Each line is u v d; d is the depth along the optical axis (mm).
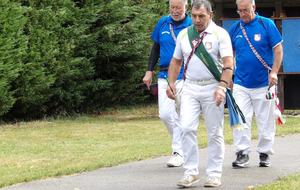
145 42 18094
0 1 14477
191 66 7820
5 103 14812
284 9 16797
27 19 15359
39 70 15406
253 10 9117
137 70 18875
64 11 16000
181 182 7879
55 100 16969
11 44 14484
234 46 9273
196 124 7895
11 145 12156
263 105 9172
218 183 7906
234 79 9258
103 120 16844
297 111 16781
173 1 9219
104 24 17422
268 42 9062
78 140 12875
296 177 8172
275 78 8961
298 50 16281
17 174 8961
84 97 17297
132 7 17828
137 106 20406
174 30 9281
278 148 10969
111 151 11078
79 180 8555
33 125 15508
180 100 8414
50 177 8797
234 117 7805
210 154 7938
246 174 8688
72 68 16531
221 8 16453
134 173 8984
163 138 13086
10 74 14477
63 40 16203
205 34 7738
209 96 7797
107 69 18391
